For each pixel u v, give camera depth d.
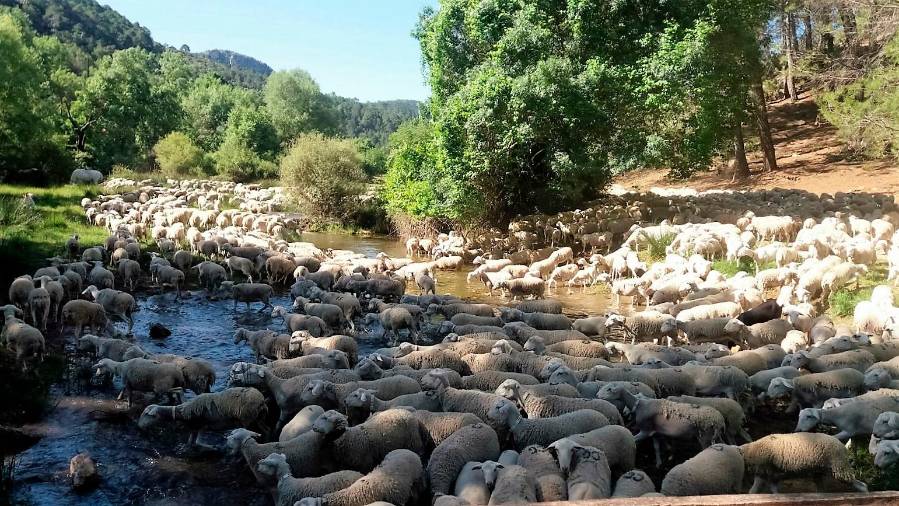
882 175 42.34
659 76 29.22
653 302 19.78
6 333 13.77
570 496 8.01
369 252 33.34
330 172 41.41
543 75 29.06
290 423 10.53
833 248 21.06
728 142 45.03
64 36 172.12
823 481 9.09
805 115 61.94
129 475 9.82
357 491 8.09
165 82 122.81
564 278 24.00
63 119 74.75
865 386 11.59
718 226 26.73
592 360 13.35
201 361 12.75
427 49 38.56
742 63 34.25
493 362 12.97
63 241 26.17
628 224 30.73
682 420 10.02
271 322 18.59
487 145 30.06
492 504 7.59
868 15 34.88
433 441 9.96
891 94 33.19
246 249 24.64
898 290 18.38
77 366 14.09
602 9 31.94
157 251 26.92
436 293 23.64
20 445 10.52
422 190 31.73
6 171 45.75
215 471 10.07
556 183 34.00
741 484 8.81
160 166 82.06
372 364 12.52
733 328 15.41
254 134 95.62
